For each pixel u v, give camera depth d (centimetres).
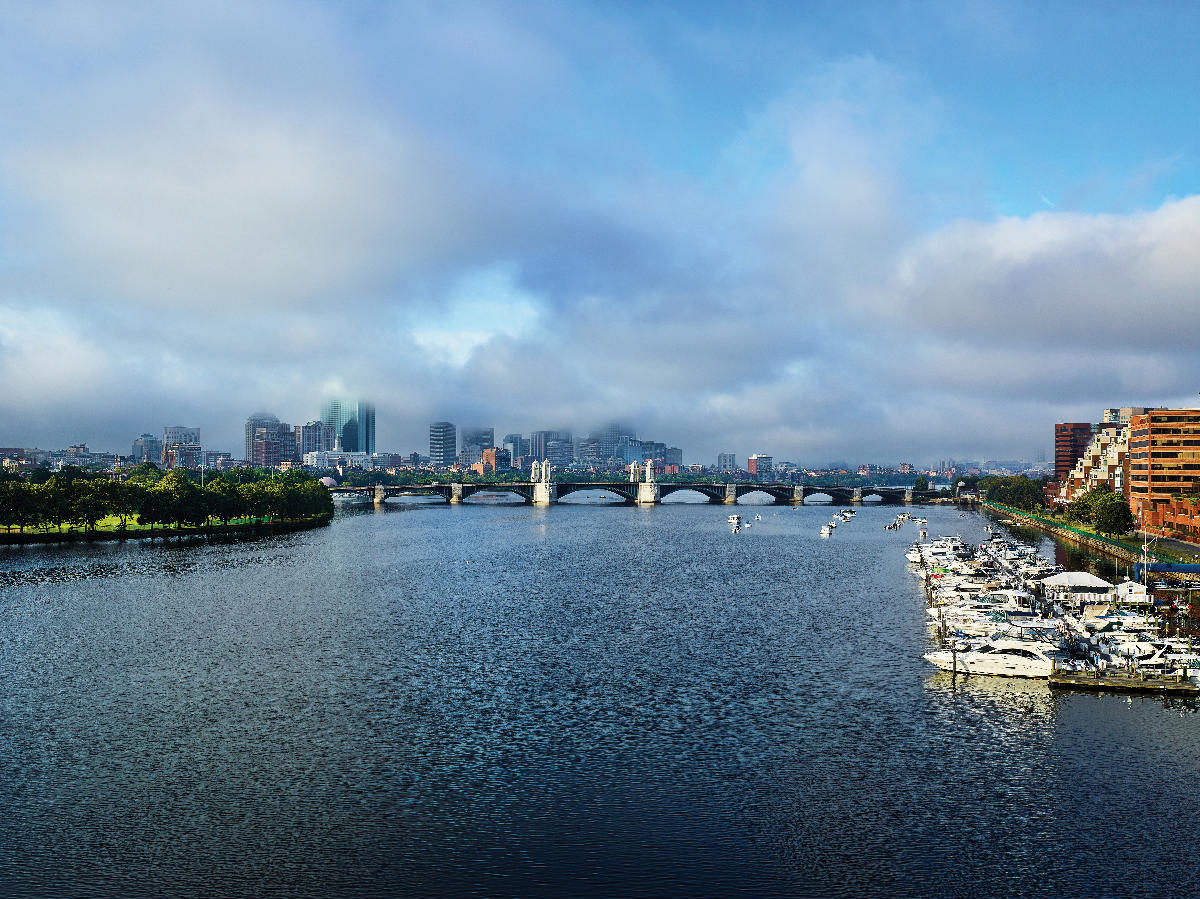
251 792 8794
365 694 12144
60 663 13800
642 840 7781
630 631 16388
